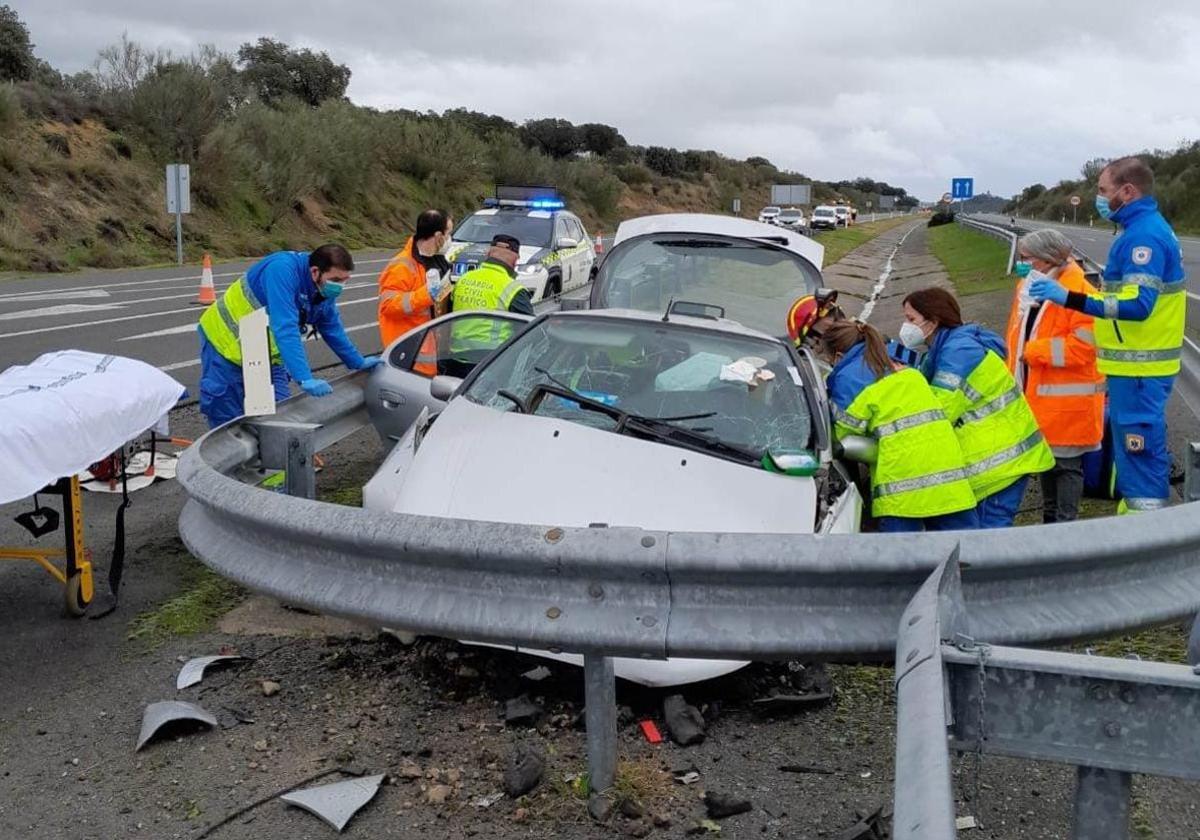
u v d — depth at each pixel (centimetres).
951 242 4469
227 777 374
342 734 402
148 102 3269
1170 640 504
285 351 660
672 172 9312
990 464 550
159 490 736
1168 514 370
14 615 524
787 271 836
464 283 825
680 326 558
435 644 471
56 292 1925
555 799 354
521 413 507
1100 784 277
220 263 2905
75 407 480
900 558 325
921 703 258
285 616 520
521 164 5584
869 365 532
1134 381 598
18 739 403
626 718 414
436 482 472
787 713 428
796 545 324
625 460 466
